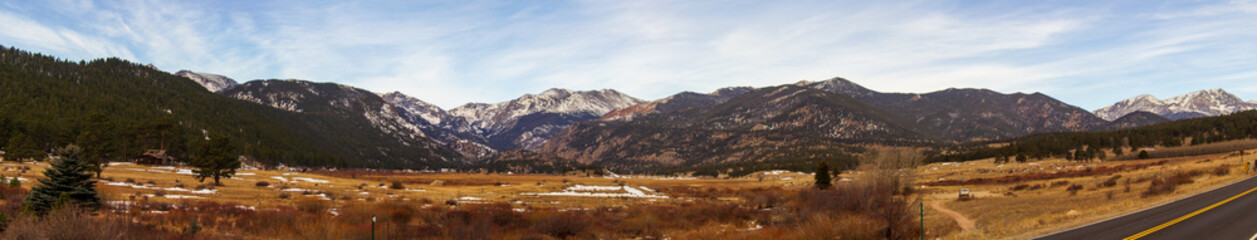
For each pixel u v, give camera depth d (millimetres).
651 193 119938
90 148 105875
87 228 21922
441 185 127312
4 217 24000
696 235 40844
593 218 53219
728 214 58438
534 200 84188
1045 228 27266
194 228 31312
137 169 106875
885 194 45188
